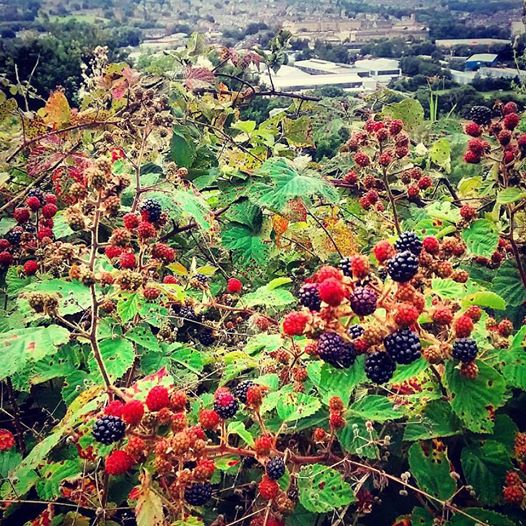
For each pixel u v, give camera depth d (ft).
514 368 1.42
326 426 1.60
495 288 1.96
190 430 1.27
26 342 1.38
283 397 1.49
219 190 2.52
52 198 2.22
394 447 1.61
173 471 1.32
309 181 2.07
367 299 1.18
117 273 1.53
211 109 3.27
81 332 1.43
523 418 1.60
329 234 2.37
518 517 1.39
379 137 2.24
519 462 1.39
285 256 2.65
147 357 1.77
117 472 1.25
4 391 1.97
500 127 2.02
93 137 2.94
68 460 1.54
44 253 1.89
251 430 1.59
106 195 1.55
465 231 1.77
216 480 1.55
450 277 1.49
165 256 1.73
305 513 1.52
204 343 2.10
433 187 2.88
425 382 1.49
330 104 3.73
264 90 3.83
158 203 1.75
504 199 1.77
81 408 1.41
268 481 1.34
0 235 2.16
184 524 1.25
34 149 2.56
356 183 2.57
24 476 1.54
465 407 1.30
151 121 2.30
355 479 1.46
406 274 1.22
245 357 1.75
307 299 1.25
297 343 1.65
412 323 1.20
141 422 1.32
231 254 2.41
